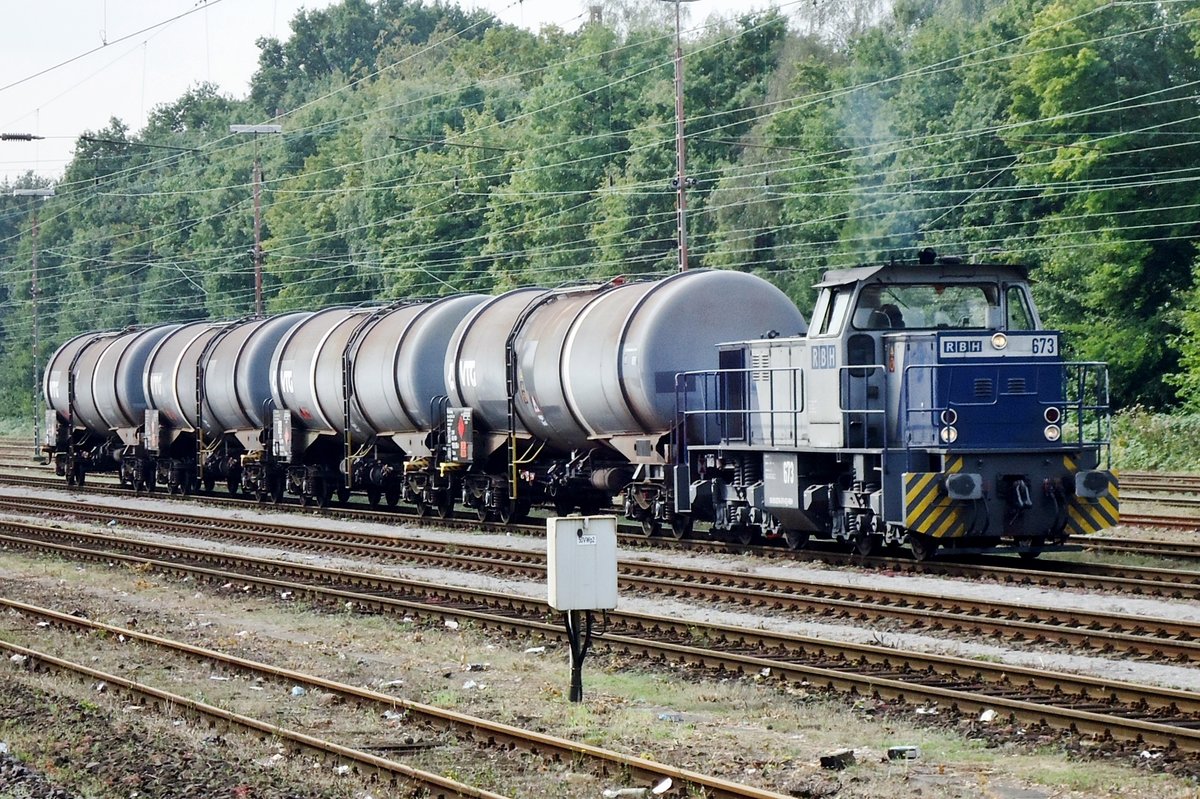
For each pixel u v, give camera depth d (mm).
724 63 152750
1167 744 23016
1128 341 107812
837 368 44531
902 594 38312
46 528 66500
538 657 33625
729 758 23750
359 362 70188
